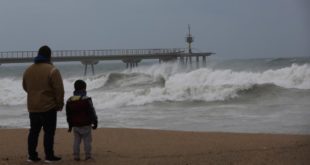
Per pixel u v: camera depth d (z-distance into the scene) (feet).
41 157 26.32
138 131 40.47
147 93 75.10
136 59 203.92
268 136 35.78
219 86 74.79
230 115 52.85
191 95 73.20
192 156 26.25
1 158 25.81
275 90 72.02
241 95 71.26
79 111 24.26
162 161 24.68
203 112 56.75
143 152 28.40
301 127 42.22
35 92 23.48
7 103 82.07
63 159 25.25
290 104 60.29
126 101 71.26
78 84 24.54
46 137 24.00
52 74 23.32
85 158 24.95
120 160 25.03
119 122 50.60
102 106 69.15
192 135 37.37
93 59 196.85
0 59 180.96
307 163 23.13
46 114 23.53
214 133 38.58
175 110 60.59
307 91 70.85
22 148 30.53
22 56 184.44
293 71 82.94
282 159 24.35
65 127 46.16
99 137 36.81
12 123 51.88
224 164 23.53
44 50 24.02
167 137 36.27
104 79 108.88
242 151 27.68
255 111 55.26
